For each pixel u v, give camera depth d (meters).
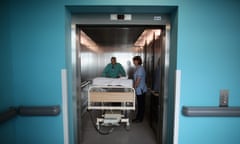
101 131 2.78
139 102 3.12
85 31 3.28
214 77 1.64
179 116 1.69
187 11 1.58
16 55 1.65
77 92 2.01
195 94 1.66
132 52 5.34
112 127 2.95
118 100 2.38
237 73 1.64
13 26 1.62
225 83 1.65
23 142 1.73
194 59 1.62
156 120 2.61
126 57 5.35
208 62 1.63
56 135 1.73
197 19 1.59
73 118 1.92
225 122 1.69
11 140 1.64
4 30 1.53
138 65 3.01
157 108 2.50
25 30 1.63
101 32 3.36
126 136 2.59
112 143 2.37
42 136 1.73
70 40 1.80
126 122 2.98
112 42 4.98
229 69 1.64
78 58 1.98
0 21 1.48
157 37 2.64
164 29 1.90
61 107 1.70
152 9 1.67
